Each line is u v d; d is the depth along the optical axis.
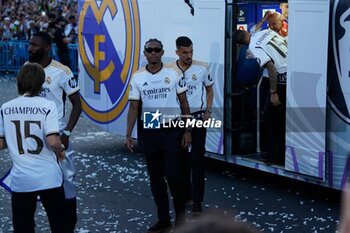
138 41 9.09
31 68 4.70
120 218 6.69
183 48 6.59
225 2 7.80
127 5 9.28
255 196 7.50
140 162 9.45
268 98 7.52
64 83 5.30
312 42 6.68
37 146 4.64
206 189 7.84
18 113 4.66
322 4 6.54
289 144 7.07
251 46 7.46
